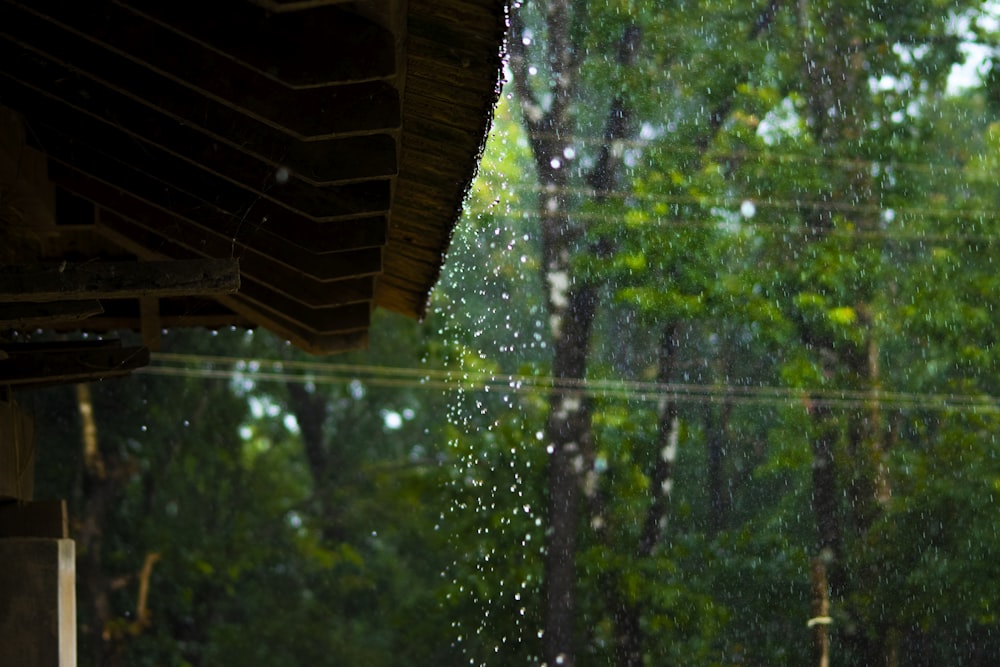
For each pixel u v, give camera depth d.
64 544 5.44
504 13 4.02
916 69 17.36
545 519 16.73
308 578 25.30
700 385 17.16
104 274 4.03
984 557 15.79
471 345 18.41
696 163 16.39
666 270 15.99
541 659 16.72
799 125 16.88
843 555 16.45
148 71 4.44
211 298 7.10
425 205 5.71
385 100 4.06
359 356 23.98
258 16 3.72
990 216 16.94
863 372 16.69
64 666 5.36
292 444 28.38
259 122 4.41
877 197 16.84
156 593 22.62
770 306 15.70
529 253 18.09
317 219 4.80
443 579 23.86
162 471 22.61
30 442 6.01
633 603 16.00
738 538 16.50
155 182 5.40
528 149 17.05
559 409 16.53
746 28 16.88
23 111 5.23
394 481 24.36
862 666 15.95
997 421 16.30
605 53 16.41
